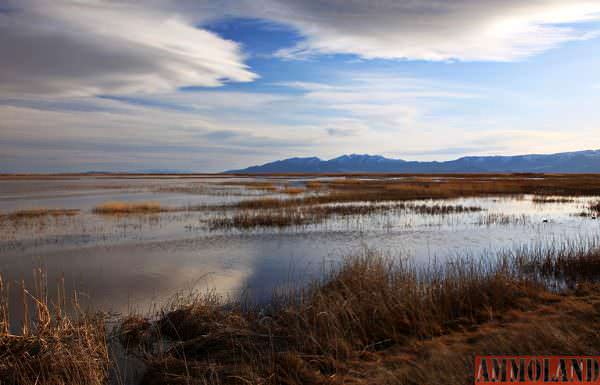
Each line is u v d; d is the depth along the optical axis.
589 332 5.96
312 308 7.50
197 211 26.86
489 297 8.13
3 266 13.11
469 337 6.40
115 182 87.81
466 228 20.34
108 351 7.07
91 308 9.16
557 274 11.32
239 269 12.67
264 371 5.70
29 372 5.98
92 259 14.05
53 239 17.52
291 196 38.91
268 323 7.53
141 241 17.17
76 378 5.91
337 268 12.43
